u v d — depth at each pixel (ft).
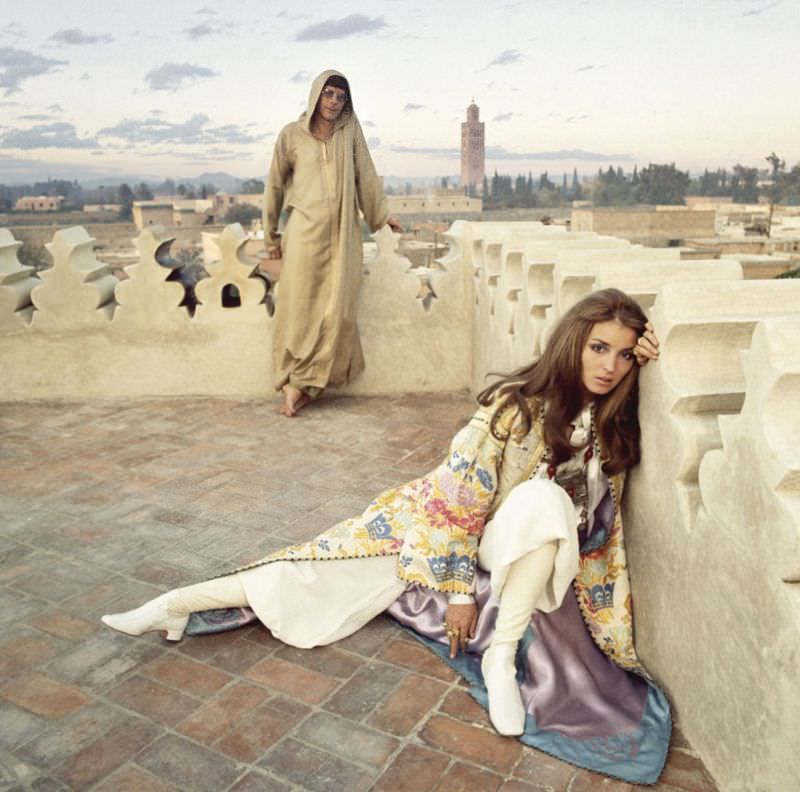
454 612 8.77
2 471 15.31
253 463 15.80
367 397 20.79
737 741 6.55
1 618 10.09
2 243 20.22
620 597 8.53
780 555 5.66
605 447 8.16
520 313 13.79
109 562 11.64
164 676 8.84
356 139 18.25
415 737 7.83
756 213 295.69
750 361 5.97
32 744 7.75
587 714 7.88
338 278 18.25
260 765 7.46
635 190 510.17
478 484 8.41
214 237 20.04
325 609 9.41
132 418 18.92
